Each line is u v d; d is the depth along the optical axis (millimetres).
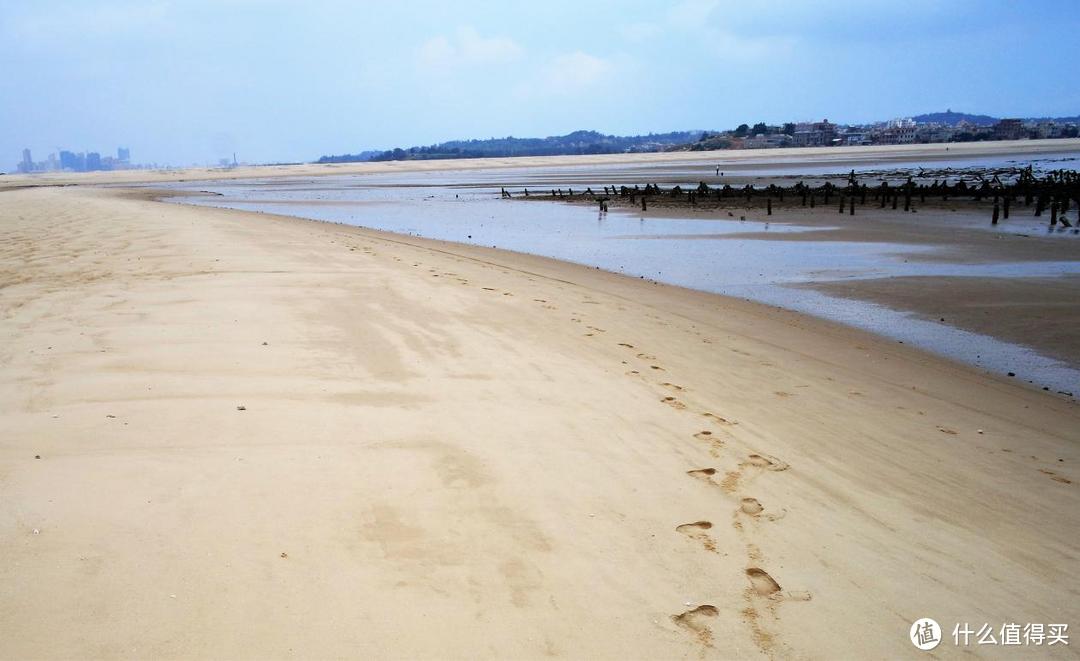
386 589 3242
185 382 5789
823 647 3145
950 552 4105
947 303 12375
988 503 4820
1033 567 4035
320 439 4785
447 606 3162
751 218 28828
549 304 10469
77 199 34812
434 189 58469
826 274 15492
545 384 6406
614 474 4648
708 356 8258
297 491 4051
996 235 21844
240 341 7055
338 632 2945
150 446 4531
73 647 2760
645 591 3418
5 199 35688
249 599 3102
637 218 30156
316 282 10586
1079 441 6312
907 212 29766
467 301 9930
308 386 5832
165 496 3900
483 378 6414
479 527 3836
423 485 4242
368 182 75562
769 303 12484
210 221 22109
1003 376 8445
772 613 3350
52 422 4844
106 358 6352
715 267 16578
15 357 6332
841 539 4113
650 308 11242
